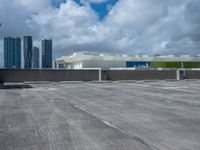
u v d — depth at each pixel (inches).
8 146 253.3
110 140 269.7
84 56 2454.5
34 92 919.0
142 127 330.0
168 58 2701.8
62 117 405.1
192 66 2773.1
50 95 797.9
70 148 244.2
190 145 249.9
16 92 923.4
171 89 1034.7
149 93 852.6
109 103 587.2
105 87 1171.3
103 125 343.6
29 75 1676.9
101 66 2471.7
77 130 315.6
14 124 354.6
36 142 265.6
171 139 271.7
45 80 1707.7
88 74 1790.1
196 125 339.9
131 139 273.1
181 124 346.6
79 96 759.7
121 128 325.1
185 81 1736.0
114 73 1838.1
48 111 470.0
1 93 881.5
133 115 420.5
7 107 530.6
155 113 440.1
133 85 1320.1
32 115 426.9
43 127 334.3
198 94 810.8
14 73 1646.2
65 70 1747.0
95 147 246.2
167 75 1959.9
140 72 1895.9
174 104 564.4
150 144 254.2
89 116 413.1
